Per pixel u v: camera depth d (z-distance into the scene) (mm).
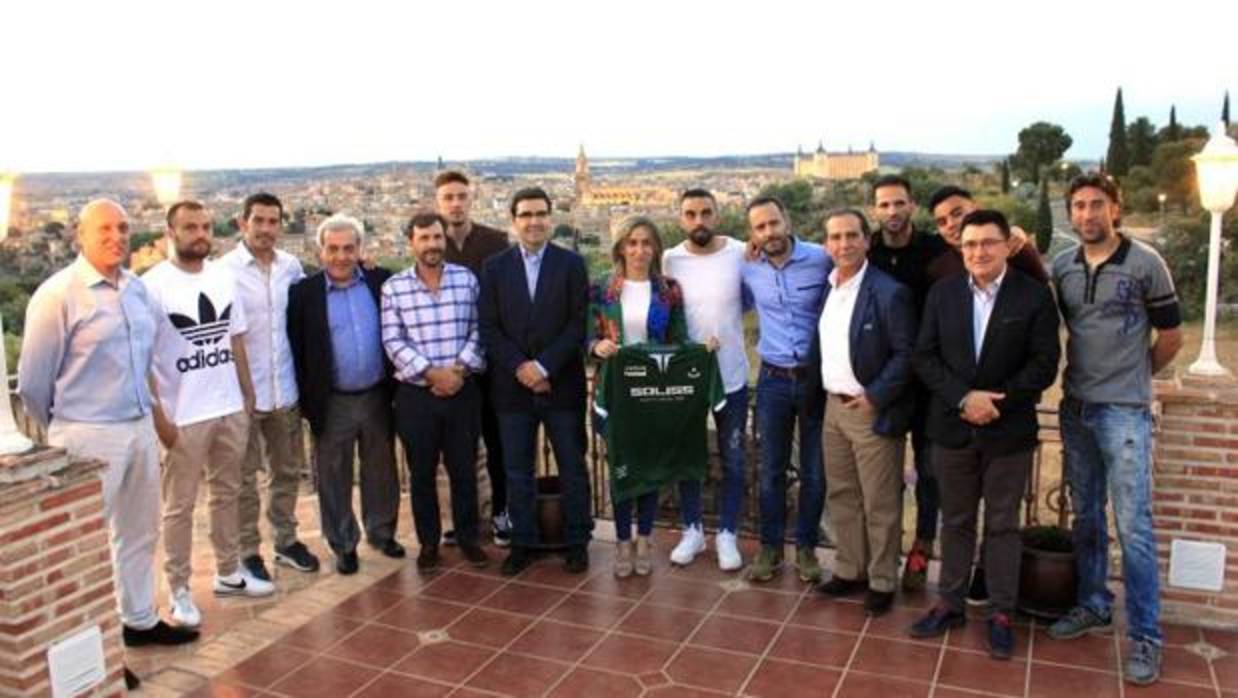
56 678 3277
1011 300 3777
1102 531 3986
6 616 3148
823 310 4383
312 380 4797
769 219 4496
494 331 4781
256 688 3805
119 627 3510
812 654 3973
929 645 4023
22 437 3252
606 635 4207
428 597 4672
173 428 4254
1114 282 3689
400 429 4879
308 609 4555
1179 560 4121
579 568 4934
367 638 4234
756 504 5570
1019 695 3600
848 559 4508
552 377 4793
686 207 4746
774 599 4547
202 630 4344
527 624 4340
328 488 4926
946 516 4074
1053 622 4160
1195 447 4023
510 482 4895
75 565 3318
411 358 4742
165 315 4203
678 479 4816
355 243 4793
